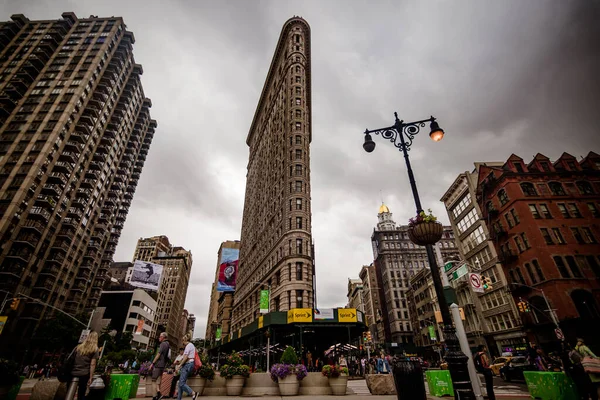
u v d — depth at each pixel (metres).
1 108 60.28
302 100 54.16
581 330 27.16
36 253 53.31
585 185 35.19
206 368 11.50
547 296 30.44
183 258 156.88
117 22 84.12
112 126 78.25
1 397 7.73
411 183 8.51
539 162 37.84
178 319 155.38
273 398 10.23
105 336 52.12
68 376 6.42
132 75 89.81
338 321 28.23
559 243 31.86
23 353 48.88
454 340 6.01
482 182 41.34
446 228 80.94
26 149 57.00
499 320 38.38
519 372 19.77
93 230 71.06
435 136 9.45
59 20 81.31
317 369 27.81
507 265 36.59
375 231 99.75
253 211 67.19
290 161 47.22
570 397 8.52
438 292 6.62
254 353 37.34
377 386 11.70
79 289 63.44
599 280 29.28
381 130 10.12
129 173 91.38
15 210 51.06
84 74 70.62
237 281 70.94
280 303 37.28
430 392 11.84
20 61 70.06
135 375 10.18
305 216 42.22
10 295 48.09
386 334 88.56
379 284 96.88
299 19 66.25
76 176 64.62
